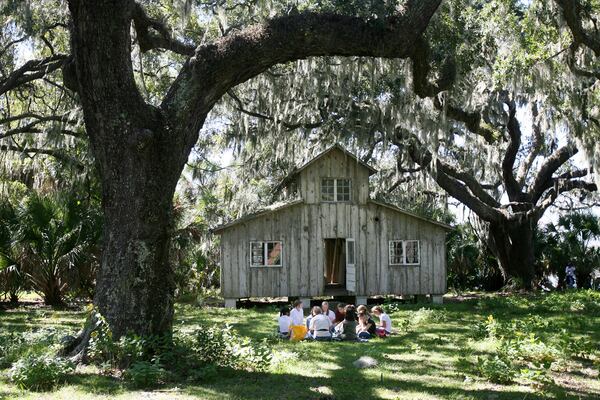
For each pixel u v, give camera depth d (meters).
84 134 17.77
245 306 19.00
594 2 12.96
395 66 14.81
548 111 18.64
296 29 8.60
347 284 19.50
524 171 24.92
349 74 15.37
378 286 19.28
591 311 15.92
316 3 10.85
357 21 8.78
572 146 22.31
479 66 15.47
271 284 18.69
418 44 10.07
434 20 12.15
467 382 7.41
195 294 21.58
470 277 26.81
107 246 8.10
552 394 6.80
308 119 19.52
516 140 22.66
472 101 17.56
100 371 7.36
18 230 17.03
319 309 11.89
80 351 7.72
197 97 8.44
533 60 13.77
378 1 8.84
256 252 18.73
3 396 6.19
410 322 14.00
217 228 18.33
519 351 8.92
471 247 25.61
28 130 17.92
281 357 8.77
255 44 8.52
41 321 13.63
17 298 18.38
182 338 8.42
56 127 17.20
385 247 19.47
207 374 7.25
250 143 21.09
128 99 7.94
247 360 8.05
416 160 20.59
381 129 18.28
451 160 25.31
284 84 17.09
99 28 7.58
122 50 7.79
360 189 19.44
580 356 9.33
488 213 22.83
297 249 18.94
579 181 22.98
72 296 18.83
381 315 11.92
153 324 8.00
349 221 19.31
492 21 13.88
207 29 14.48
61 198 17.92
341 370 8.13
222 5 14.20
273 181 23.78
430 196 26.05
